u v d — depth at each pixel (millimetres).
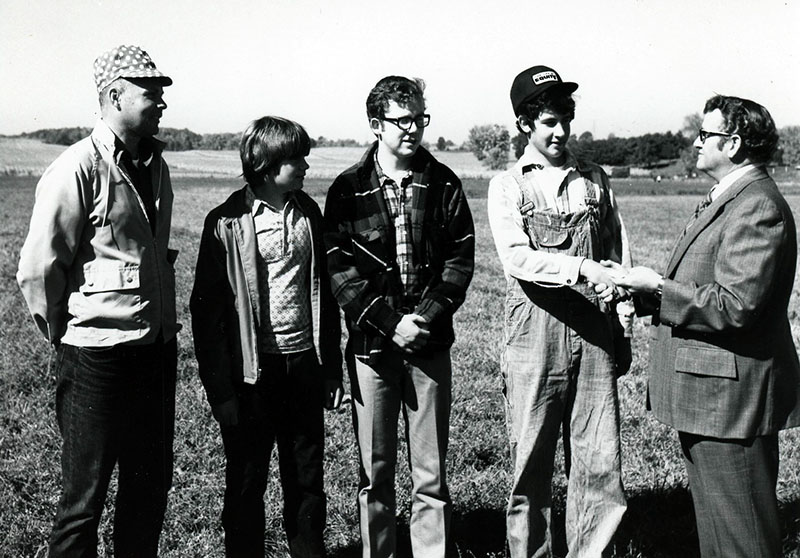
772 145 2797
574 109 3186
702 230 2875
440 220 3252
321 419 3396
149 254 3057
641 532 3807
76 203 2846
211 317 3209
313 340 3342
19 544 3631
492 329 8484
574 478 3414
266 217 3207
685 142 104438
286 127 3109
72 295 2973
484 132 100250
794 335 8055
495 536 3801
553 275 3145
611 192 3445
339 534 3820
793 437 4922
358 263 3215
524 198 3283
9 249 16422
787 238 2721
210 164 87625
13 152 91125
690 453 3021
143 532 3297
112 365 2961
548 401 3309
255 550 3348
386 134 3127
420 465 3359
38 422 5188
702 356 2875
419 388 3281
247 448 3283
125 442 3127
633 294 3145
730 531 2926
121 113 2926
